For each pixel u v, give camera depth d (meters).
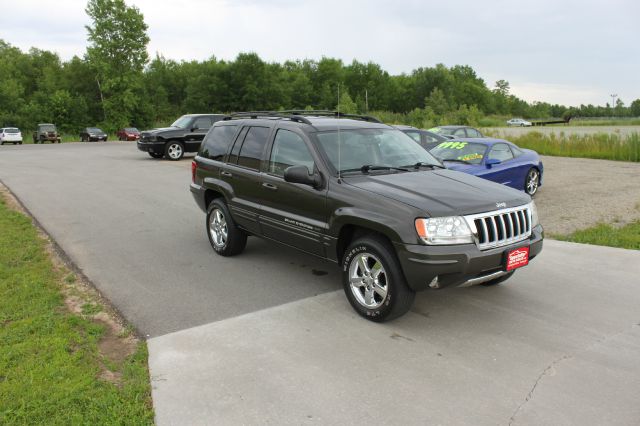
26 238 7.20
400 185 4.44
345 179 4.64
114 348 3.89
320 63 116.94
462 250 3.88
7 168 17.17
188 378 3.42
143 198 10.83
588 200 10.14
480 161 9.87
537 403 3.12
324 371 3.51
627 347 3.85
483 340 3.98
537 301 4.79
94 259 6.28
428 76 122.12
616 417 2.97
